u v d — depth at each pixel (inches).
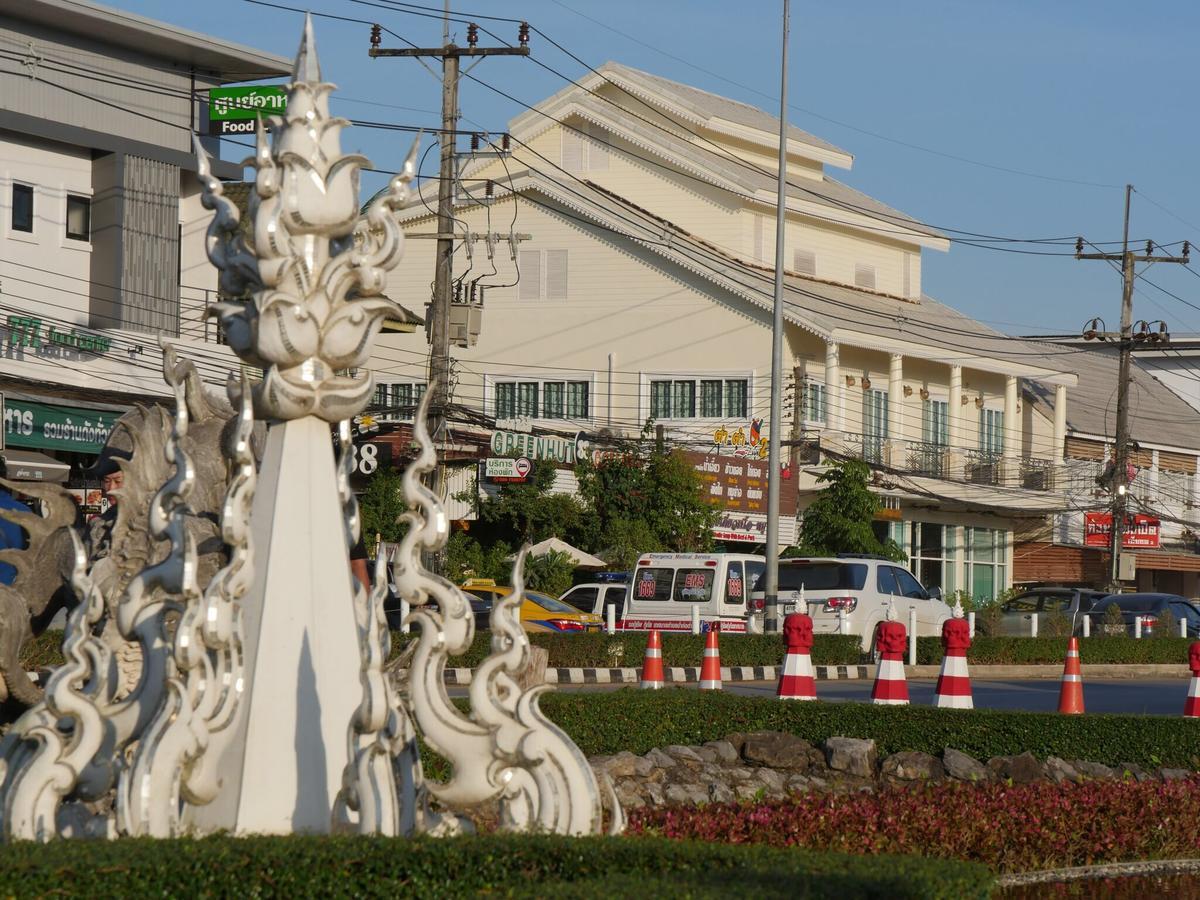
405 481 386.3
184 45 1706.4
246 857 315.3
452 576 1806.1
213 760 362.9
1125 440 2546.8
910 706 695.7
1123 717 693.9
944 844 522.3
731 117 2657.5
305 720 373.7
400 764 376.5
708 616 1608.0
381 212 400.5
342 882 319.6
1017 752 673.0
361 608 406.3
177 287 1706.4
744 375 2407.7
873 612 1610.5
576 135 2610.7
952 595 2546.8
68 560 510.9
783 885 314.3
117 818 353.7
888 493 2474.2
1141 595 2005.4
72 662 376.8
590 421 2482.8
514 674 384.2
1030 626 1967.3
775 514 1620.3
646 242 2440.9
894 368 2503.7
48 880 299.7
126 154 1660.9
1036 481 2760.8
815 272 2642.7
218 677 367.6
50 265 1622.8
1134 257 2536.9
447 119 1568.7
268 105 1722.4
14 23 1604.3
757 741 663.8
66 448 1476.4
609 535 2063.2
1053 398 2982.3
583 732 647.1
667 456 2137.1
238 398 419.2
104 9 1631.4
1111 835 566.6
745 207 2518.5
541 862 335.9
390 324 1806.1
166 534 377.4
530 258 2527.1
